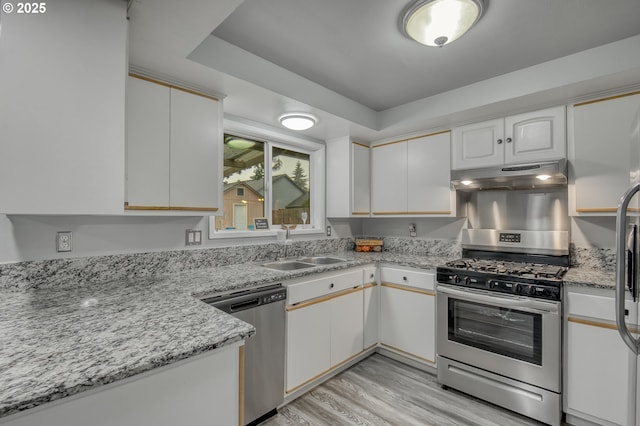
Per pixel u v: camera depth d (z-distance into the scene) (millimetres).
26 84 1010
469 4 1400
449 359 2250
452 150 2648
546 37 1713
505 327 2023
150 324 1095
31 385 702
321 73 2133
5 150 973
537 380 1873
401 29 1646
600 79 1814
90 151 1104
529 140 2244
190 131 1845
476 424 1851
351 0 1419
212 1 1170
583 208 2041
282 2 1434
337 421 1875
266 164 2832
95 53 1122
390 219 3404
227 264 2348
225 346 1059
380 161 3156
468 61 1976
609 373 1698
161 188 1720
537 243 2402
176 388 944
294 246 2848
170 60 1587
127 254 1870
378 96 2531
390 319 2703
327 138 3125
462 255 2832
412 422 1865
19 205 990
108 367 791
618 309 1080
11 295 1448
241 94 2010
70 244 1669
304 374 2127
